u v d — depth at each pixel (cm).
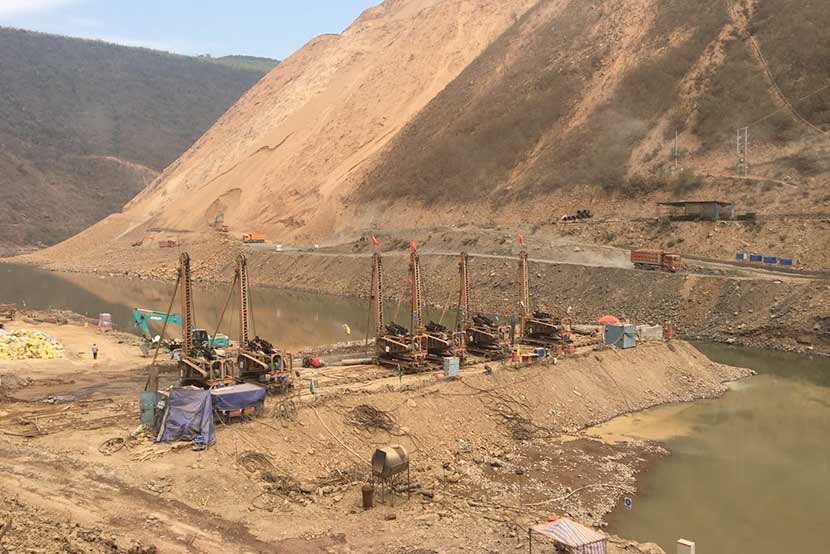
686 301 7519
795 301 6819
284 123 19625
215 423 3431
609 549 2681
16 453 3053
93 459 3052
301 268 12519
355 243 13125
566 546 2514
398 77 18362
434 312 8956
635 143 11838
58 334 6850
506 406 4312
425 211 13312
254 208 17075
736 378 5538
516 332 6366
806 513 3164
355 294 10888
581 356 5072
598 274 8494
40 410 3838
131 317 8662
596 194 11288
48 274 15438
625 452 3922
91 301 10419
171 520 2617
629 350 5338
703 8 13412
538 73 14650
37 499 2583
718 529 3005
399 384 4194
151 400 3459
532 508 3122
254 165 18638
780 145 10244
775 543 2889
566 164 12156
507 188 12550
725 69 11938
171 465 3036
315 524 2748
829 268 7544
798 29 11775
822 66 10994
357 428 3694
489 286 9300
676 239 9150
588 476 3550
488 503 3141
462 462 3653
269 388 3906
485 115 14438
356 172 15775
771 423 4453
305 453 3391
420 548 2591
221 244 15075
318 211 15488
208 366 3797
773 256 8106
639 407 4766
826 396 5050
